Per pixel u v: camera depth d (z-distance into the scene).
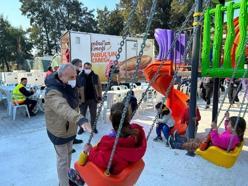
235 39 4.57
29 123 7.12
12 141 5.52
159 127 5.29
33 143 5.37
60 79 2.85
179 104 5.70
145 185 3.56
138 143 2.14
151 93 8.98
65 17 53.38
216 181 3.69
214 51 4.52
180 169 4.07
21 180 3.75
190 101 4.80
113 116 2.12
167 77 5.55
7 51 45.72
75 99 3.02
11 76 17.81
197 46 4.61
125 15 31.30
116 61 2.14
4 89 9.12
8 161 4.45
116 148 2.05
